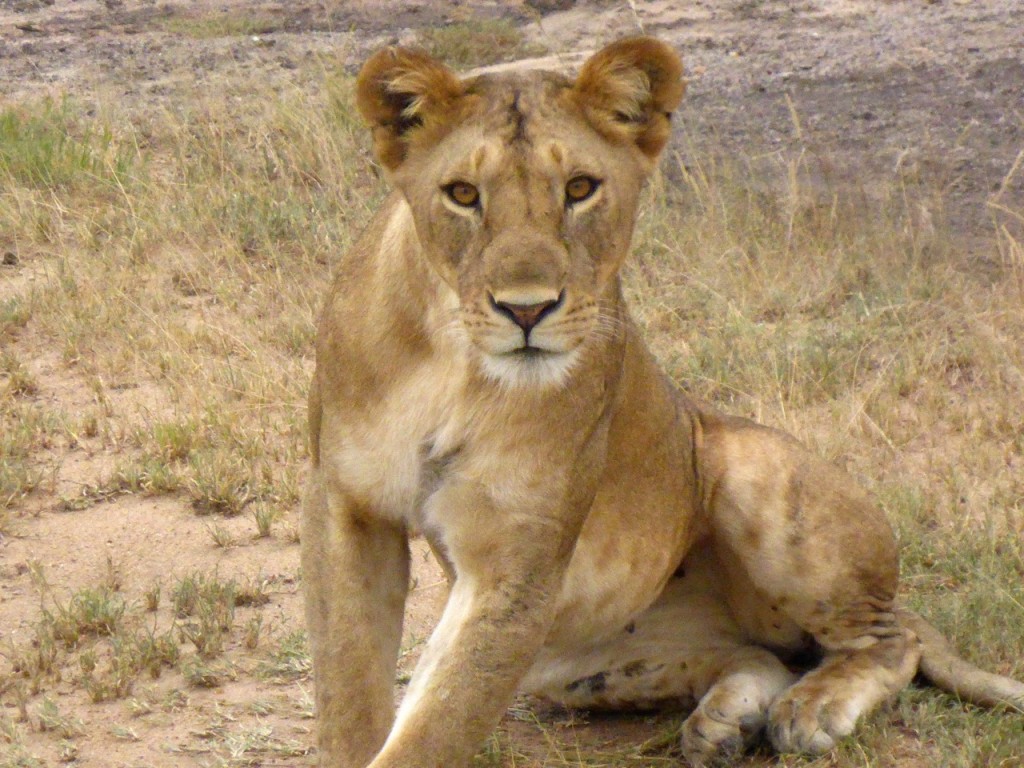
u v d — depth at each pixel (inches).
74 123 658.8
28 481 374.0
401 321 225.8
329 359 232.2
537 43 912.3
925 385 445.4
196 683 287.1
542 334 215.8
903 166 666.2
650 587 267.9
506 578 229.3
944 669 280.5
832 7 1063.6
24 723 270.8
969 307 487.5
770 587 279.9
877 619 281.1
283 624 313.7
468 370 223.6
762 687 269.4
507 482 226.2
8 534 353.1
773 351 453.4
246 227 551.5
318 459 239.6
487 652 226.1
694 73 866.1
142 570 339.3
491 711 226.7
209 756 261.9
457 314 223.1
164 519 364.2
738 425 288.8
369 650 233.9
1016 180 652.7
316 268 525.7
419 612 323.6
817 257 539.5
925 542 345.1
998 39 941.8
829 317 504.4
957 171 667.4
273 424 413.4
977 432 416.5
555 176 218.8
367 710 231.3
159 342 463.2
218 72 794.2
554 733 277.0
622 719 283.4
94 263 515.5
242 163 610.5
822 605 278.2
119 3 1020.5
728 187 608.4
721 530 281.6
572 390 226.4
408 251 227.0
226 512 368.5
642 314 492.7
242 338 468.1
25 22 951.6
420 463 229.3
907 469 396.2
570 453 228.7
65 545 349.7
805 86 829.2
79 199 569.3
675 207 588.7
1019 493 377.1
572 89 229.9
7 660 296.2
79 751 262.1
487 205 217.6
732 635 293.1
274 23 960.9
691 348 470.6
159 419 415.8
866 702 268.5
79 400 431.2
